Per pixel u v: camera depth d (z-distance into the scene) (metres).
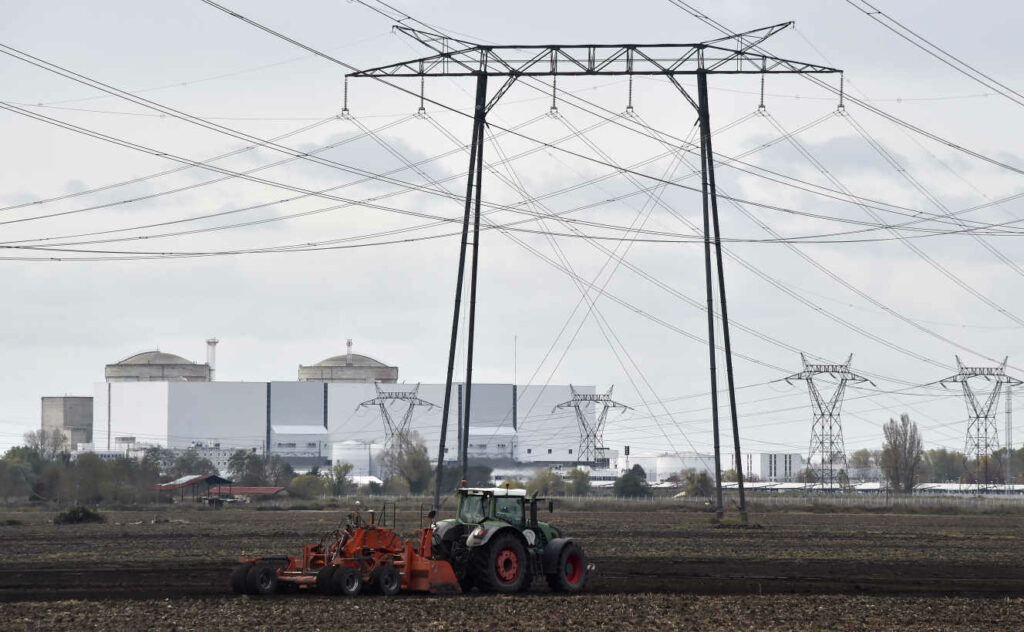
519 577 166.38
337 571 157.88
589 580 188.38
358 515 165.50
